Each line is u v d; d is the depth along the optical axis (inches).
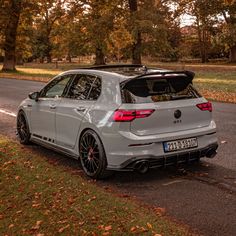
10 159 305.1
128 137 235.6
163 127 244.2
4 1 1656.0
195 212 204.1
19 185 249.6
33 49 3334.2
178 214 201.8
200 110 258.1
